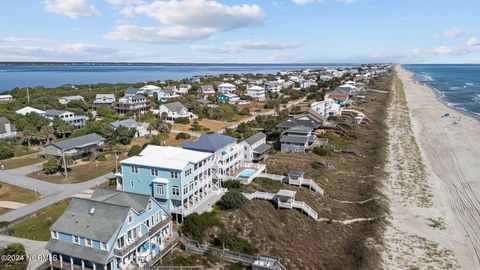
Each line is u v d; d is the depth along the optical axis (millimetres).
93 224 38969
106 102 153500
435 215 61688
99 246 37750
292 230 53375
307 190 65688
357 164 84688
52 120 114438
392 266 47062
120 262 38781
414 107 172000
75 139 87812
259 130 110188
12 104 146625
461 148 101938
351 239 53219
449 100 197875
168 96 172250
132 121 108375
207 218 50406
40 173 74000
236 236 48688
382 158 89562
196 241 45812
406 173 81188
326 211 60625
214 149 62844
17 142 99625
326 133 106312
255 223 52594
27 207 57156
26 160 84000
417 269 46656
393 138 111875
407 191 71312
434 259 49000
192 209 53031
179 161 53656
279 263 42875
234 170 71938
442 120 139875
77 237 38625
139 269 39469
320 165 79562
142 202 42906
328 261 47750
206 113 138250
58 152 82938
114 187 64750
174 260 42062
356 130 116875
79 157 84875
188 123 124625
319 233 53938
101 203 41031
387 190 71250
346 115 136625
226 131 102812
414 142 108000
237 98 176000
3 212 55250
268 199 59562
